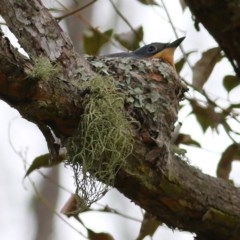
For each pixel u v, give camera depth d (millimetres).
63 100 7242
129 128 7719
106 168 7555
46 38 8062
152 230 10086
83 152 7516
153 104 8578
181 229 8367
